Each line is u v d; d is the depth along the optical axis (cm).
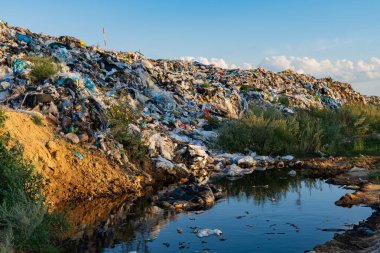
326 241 716
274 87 2897
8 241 614
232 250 691
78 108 1288
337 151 1650
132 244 727
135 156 1263
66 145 1134
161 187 1175
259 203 988
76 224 840
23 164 818
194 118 1881
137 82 1931
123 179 1129
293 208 929
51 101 1270
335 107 2873
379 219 802
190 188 1070
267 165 1491
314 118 2050
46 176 1003
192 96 2092
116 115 1354
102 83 1759
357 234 728
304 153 1653
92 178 1085
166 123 1681
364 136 1898
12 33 1898
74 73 1636
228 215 895
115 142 1246
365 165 1365
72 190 1034
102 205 988
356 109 2302
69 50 1950
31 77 1401
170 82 2123
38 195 769
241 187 1173
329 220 829
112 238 759
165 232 790
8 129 992
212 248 702
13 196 711
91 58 1970
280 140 1680
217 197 1066
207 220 863
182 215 904
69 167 1073
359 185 1116
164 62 2584
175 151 1397
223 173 1379
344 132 1981
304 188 1127
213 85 2395
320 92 3222
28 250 654
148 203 1009
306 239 730
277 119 1883
